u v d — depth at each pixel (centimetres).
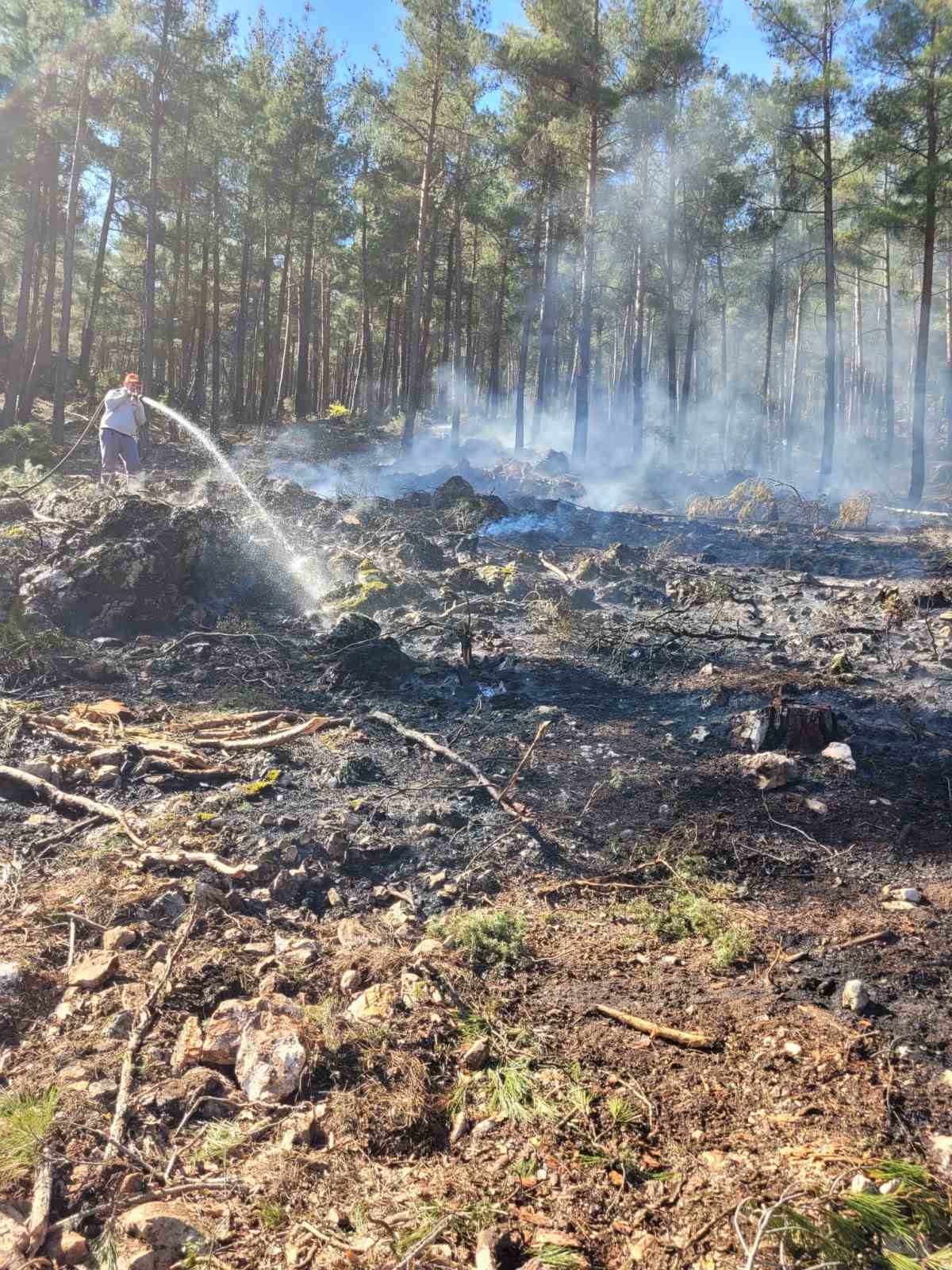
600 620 831
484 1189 213
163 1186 208
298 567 890
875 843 418
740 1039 269
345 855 376
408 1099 238
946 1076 251
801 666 701
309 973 296
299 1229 199
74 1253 188
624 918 350
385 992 282
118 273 3997
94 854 357
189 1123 229
